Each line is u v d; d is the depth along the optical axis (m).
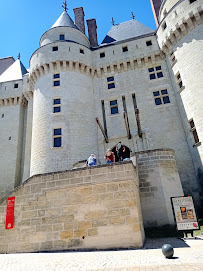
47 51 22.06
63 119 19.42
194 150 17.12
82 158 18.45
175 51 20.02
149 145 19.16
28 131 23.33
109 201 7.95
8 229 8.47
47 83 21.25
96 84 23.05
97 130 20.91
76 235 7.75
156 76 21.80
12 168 22.42
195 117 16.92
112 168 8.38
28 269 5.15
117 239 7.37
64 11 27.52
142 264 4.89
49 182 8.85
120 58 23.09
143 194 12.20
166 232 10.08
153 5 26.80
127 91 21.94
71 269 4.90
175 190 12.51
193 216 8.52
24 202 8.80
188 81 17.97
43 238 8.00
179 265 4.55
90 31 28.39
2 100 25.77
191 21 18.33
